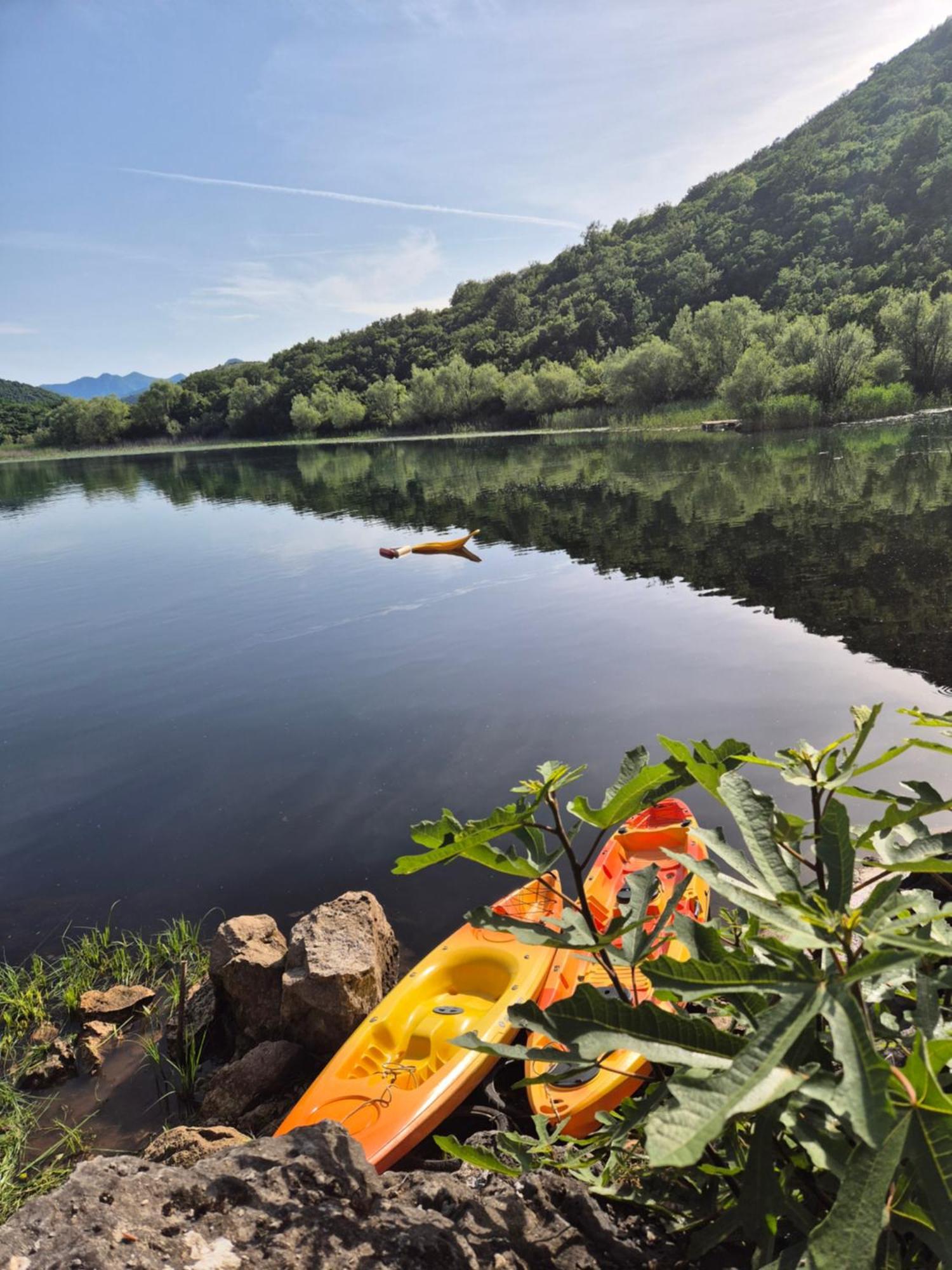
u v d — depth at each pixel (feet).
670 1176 4.51
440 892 17.85
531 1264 4.90
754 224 296.10
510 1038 12.59
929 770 19.81
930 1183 2.48
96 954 16.89
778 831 4.10
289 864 19.53
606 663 30.66
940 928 3.95
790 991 2.94
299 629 40.47
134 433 320.70
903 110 329.11
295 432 287.89
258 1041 14.48
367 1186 5.11
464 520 65.98
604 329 284.00
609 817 4.23
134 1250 4.35
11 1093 13.65
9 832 22.33
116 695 33.04
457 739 25.44
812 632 31.04
